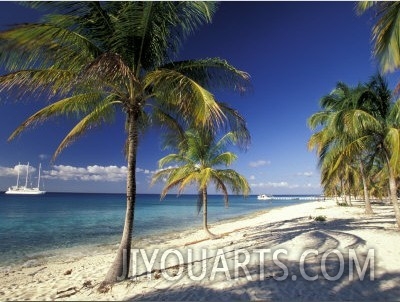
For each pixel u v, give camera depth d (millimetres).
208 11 6238
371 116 11531
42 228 24203
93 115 7895
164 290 6383
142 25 6398
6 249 15094
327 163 14094
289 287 6090
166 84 6340
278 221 21297
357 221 16938
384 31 6215
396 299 5234
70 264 10922
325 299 5426
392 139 10766
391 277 6273
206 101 5219
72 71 6328
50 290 7152
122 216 37219
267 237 12555
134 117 7582
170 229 22594
